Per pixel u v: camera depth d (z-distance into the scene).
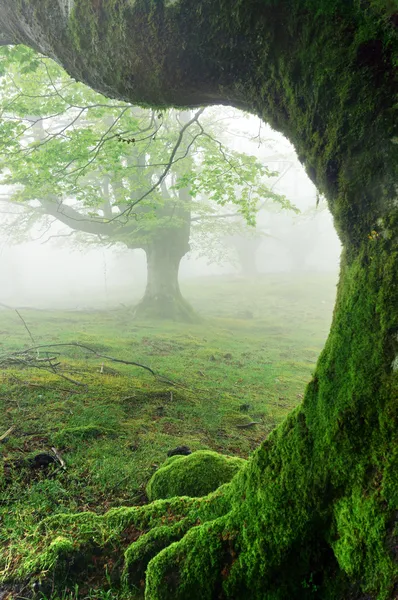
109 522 2.74
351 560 1.65
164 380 8.03
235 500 2.25
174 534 2.40
